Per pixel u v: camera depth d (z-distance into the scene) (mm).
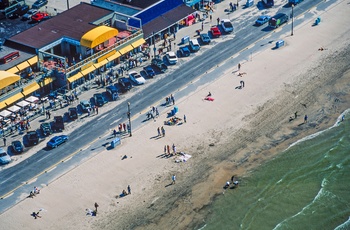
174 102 164250
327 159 145625
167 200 134375
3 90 158875
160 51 188125
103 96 166000
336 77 174375
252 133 153750
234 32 197000
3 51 170375
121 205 132875
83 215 130500
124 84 169875
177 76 175875
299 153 147625
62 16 187125
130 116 159750
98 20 184875
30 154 147500
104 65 177625
